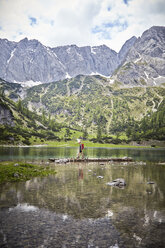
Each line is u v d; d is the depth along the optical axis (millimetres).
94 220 11945
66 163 49906
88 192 18891
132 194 18469
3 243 9031
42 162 48375
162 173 33688
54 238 9625
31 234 9969
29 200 15703
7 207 13914
